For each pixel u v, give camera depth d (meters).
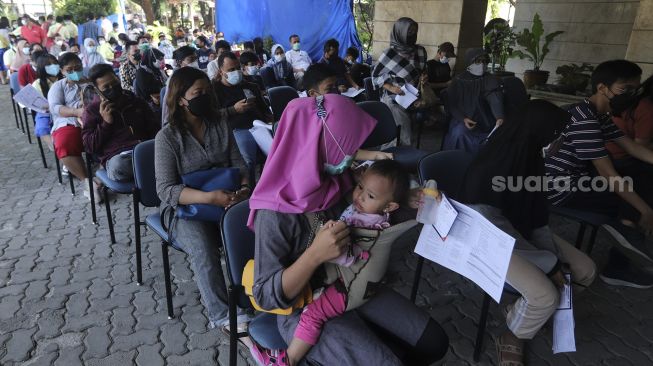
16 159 5.46
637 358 2.44
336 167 1.42
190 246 2.29
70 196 4.38
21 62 9.62
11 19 22.16
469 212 1.70
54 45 12.11
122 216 3.96
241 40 12.87
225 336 2.42
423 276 3.14
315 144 1.38
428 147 6.18
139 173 2.72
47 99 4.70
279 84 7.91
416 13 7.35
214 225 2.40
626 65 2.54
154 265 3.21
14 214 3.98
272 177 1.43
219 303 2.27
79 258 3.28
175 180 2.33
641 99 2.95
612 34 8.06
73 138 4.09
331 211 1.54
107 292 2.89
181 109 2.35
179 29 15.81
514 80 4.91
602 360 2.42
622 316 2.77
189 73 2.29
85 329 2.55
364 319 1.67
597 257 3.42
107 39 15.33
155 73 7.11
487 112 4.42
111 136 3.43
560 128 1.92
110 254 3.34
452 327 2.63
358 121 1.42
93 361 2.32
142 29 18.45
